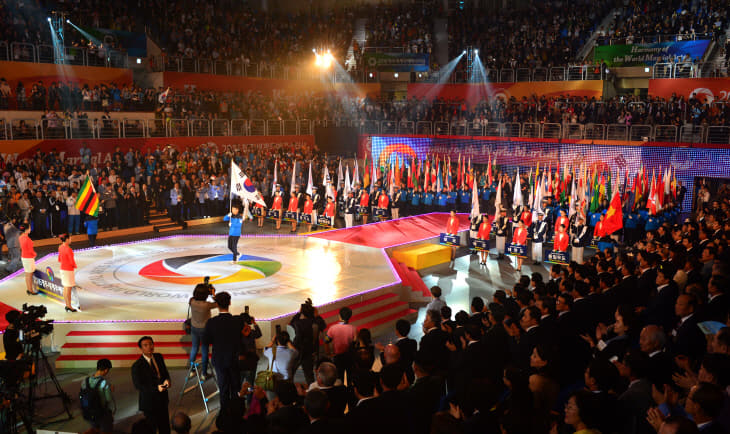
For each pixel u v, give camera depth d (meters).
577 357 8.25
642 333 6.87
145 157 31.03
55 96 30.81
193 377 12.85
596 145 34.88
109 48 35.44
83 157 28.86
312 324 11.33
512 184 35.38
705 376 5.66
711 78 33.91
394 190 30.80
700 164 31.97
